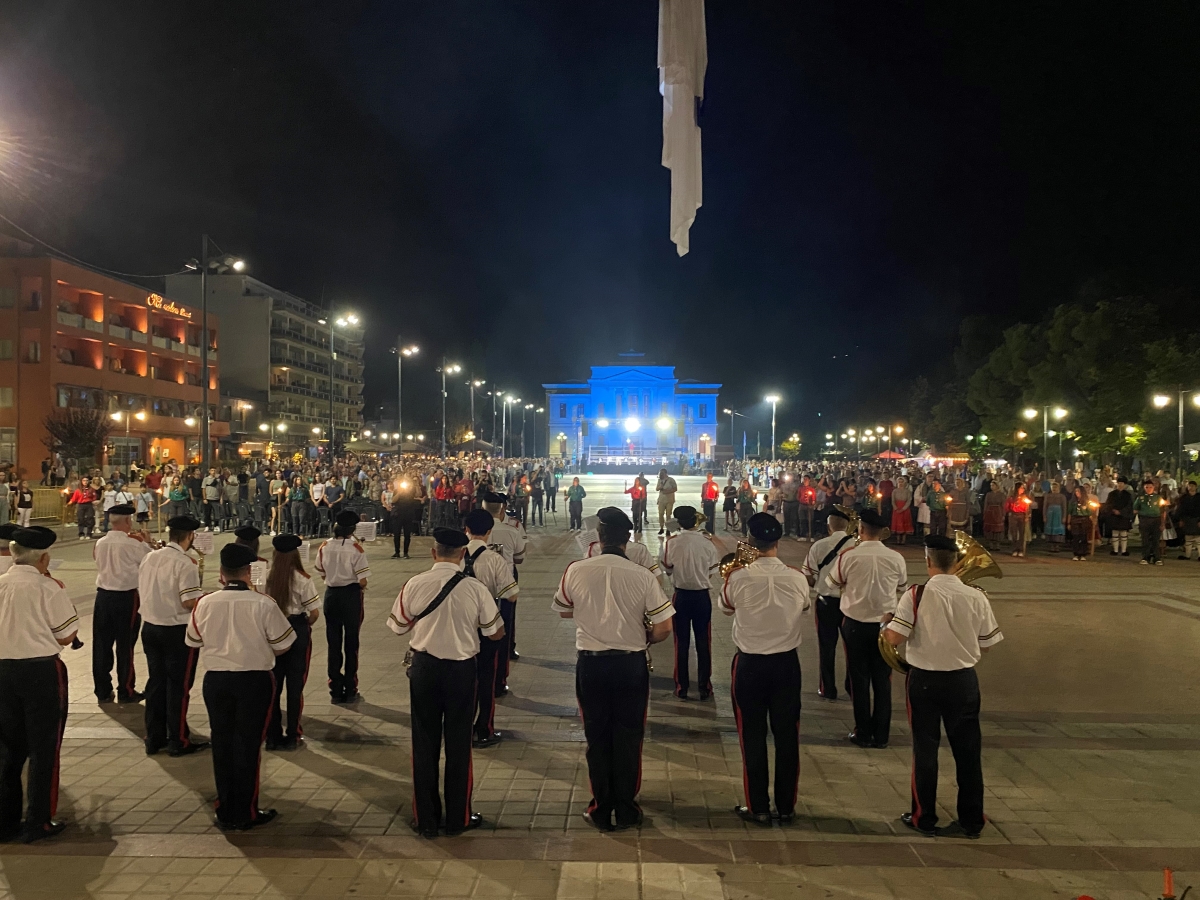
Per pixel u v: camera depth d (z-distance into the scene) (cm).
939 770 600
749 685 517
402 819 518
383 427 10156
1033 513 2084
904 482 2247
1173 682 834
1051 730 688
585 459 8512
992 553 1958
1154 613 1198
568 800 548
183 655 636
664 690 822
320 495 2367
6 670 494
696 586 784
